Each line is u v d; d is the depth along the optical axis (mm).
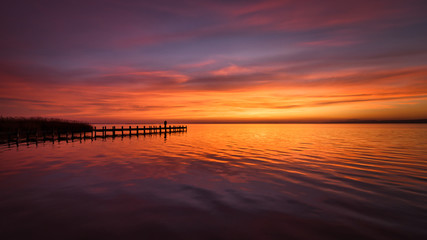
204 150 15555
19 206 5125
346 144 19562
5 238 3740
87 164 10047
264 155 13242
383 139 24797
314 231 4086
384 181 7418
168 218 4609
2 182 7027
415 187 6738
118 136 30203
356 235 3934
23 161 10602
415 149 15672
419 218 4609
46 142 20141
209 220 4531
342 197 5895
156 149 15906
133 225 4285
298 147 17422
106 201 5516
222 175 8258
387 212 4918
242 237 3877
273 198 5828
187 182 7289
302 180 7570
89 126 34500
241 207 5227
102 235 3902
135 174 8297
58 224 4281
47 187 6559
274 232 4047
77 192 6156
